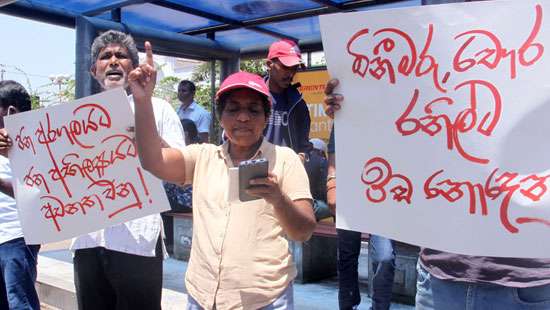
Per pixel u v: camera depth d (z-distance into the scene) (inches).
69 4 210.2
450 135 72.7
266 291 76.1
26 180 104.6
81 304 107.7
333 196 119.5
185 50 230.4
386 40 76.0
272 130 142.3
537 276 67.4
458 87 72.3
